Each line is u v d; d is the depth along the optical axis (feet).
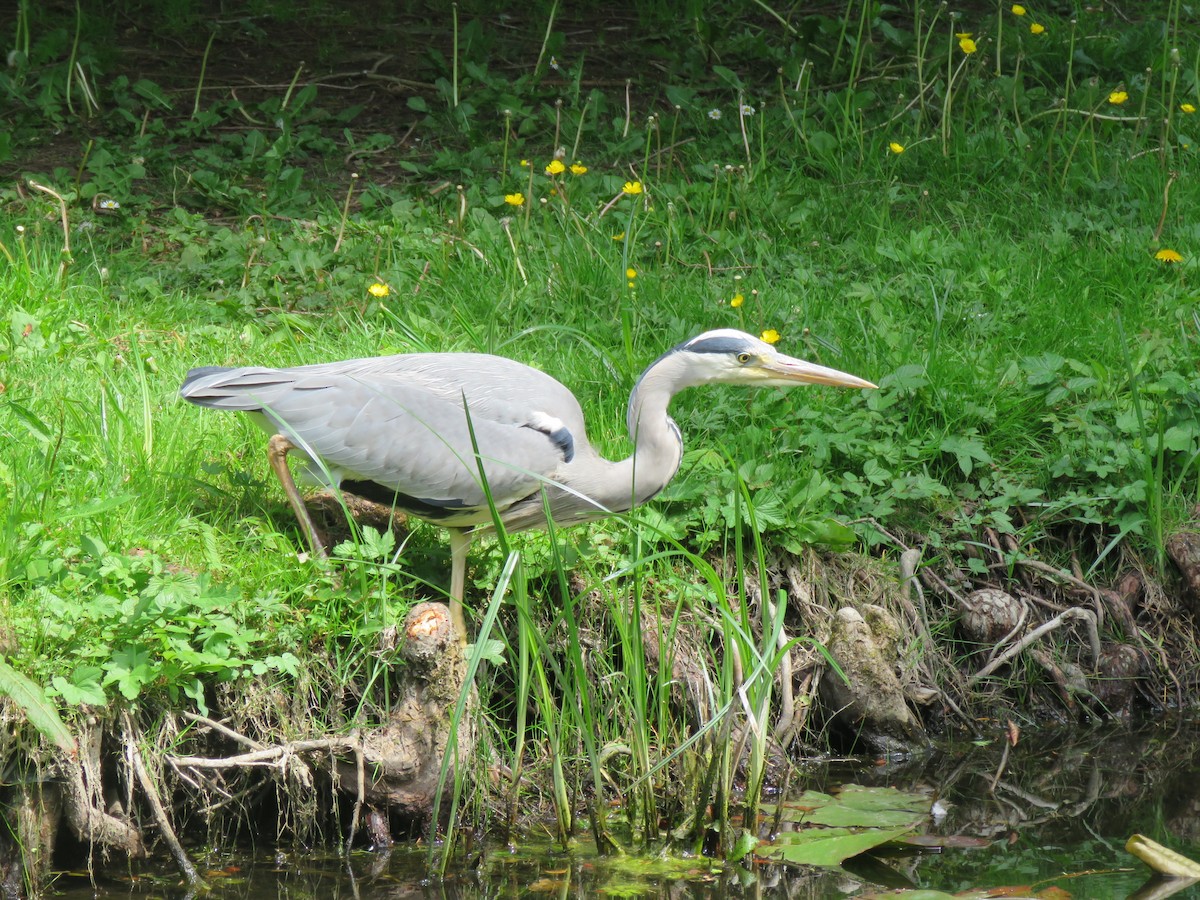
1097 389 37.06
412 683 26.00
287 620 26.94
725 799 25.59
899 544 33.37
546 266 43.93
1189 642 34.01
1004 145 53.93
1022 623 32.89
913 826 26.94
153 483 30.14
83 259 42.96
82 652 24.71
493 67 61.57
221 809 26.07
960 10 67.87
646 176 50.83
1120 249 46.03
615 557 30.19
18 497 27.68
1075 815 27.78
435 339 39.17
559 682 27.43
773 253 46.39
